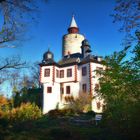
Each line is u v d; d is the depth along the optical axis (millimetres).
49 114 40406
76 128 20781
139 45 12555
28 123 22578
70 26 70312
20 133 16703
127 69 14602
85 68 49312
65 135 16922
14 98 50188
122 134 14438
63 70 51844
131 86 13742
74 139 16391
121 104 13938
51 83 49906
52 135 17000
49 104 48562
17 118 29656
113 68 15977
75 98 46062
